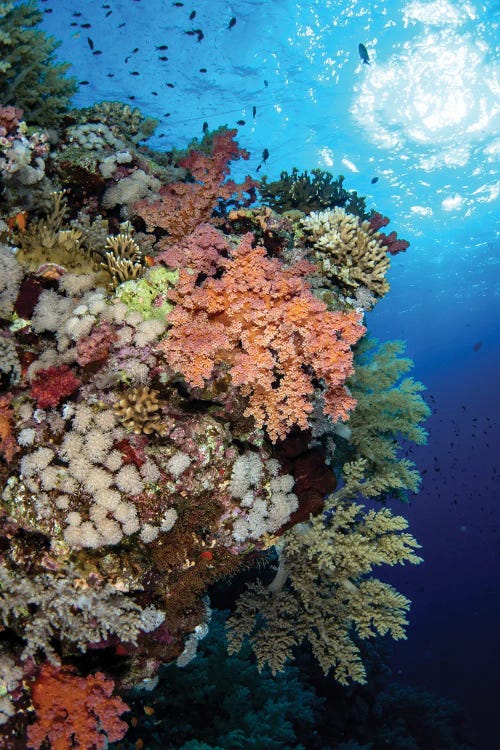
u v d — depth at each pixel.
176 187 1.18
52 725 0.84
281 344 0.88
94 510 0.79
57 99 1.44
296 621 1.06
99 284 1.00
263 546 0.93
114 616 0.83
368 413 1.28
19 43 1.39
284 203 1.51
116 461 0.80
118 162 1.28
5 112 1.11
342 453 1.27
